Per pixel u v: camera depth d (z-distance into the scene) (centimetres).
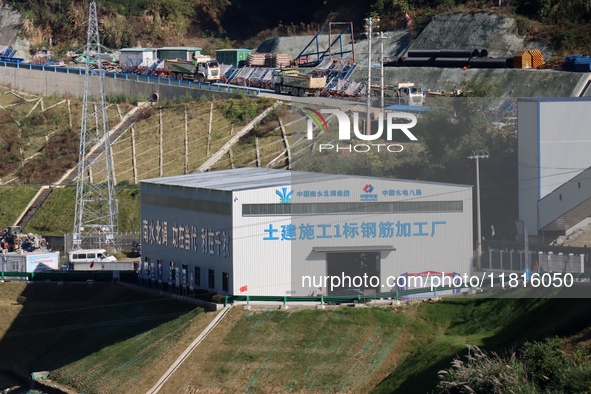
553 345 4594
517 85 9512
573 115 6169
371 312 5662
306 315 5712
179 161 9956
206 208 6378
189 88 11256
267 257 6041
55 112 11650
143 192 7238
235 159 9612
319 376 5300
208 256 6372
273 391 5266
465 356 4791
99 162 10288
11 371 6638
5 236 8919
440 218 5959
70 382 6081
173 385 5503
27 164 10569
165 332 6069
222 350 5609
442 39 11350
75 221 8812
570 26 10850
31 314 7200
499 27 10988
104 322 6738
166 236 6931
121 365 5950
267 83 11088
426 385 4934
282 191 6025
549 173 6194
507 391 4312
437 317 5591
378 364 5328
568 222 6153
